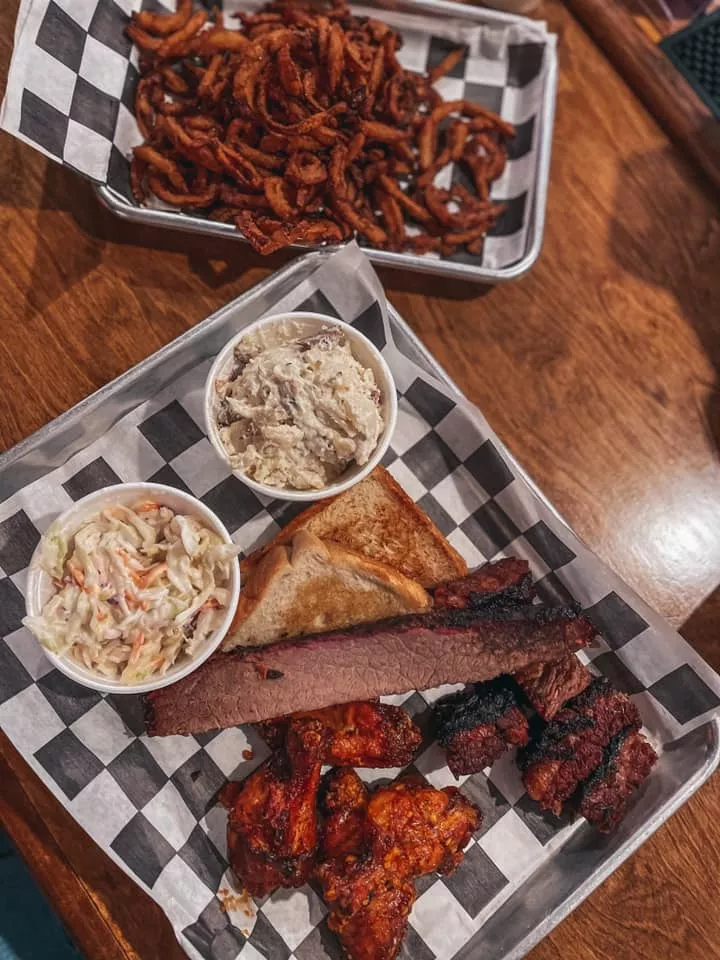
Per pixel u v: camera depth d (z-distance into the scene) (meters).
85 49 0.41
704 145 0.48
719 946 0.43
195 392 0.42
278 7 0.44
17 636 0.40
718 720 0.41
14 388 0.42
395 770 0.43
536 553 0.44
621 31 0.48
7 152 0.43
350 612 0.42
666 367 0.47
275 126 0.42
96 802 0.39
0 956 0.46
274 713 0.40
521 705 0.43
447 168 0.47
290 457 0.37
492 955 0.40
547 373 0.46
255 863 0.39
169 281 0.44
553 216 0.47
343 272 0.41
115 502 0.38
